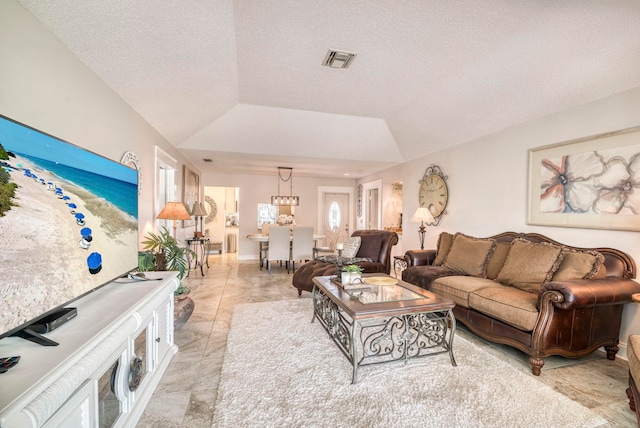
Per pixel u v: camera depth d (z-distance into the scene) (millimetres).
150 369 1847
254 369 2125
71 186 1376
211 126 4125
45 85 1619
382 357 2338
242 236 7422
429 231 4887
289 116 4160
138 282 2025
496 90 2998
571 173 2787
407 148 5027
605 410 1734
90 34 1806
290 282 4891
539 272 2617
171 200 4395
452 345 2340
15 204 1033
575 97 2668
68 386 943
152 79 2514
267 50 2572
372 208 7609
